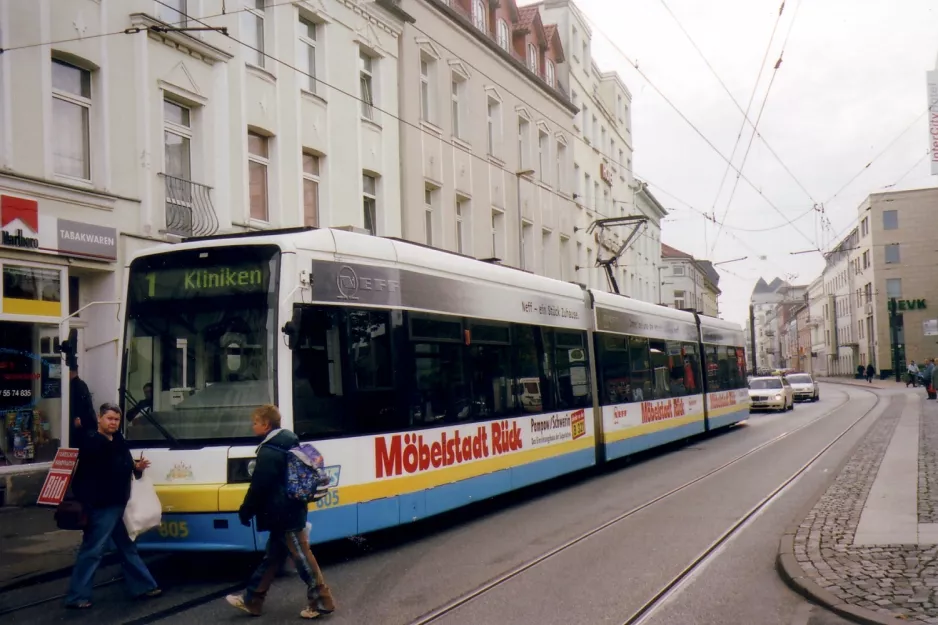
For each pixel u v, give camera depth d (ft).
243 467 26.96
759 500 40.65
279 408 27.37
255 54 60.90
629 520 36.52
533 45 111.96
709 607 22.84
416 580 27.04
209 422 27.84
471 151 92.02
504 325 41.63
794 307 498.28
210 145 54.85
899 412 99.60
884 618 20.13
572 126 124.06
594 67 140.97
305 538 23.11
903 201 260.62
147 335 29.22
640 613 22.38
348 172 69.56
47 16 44.27
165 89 51.49
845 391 195.83
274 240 28.60
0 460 42.09
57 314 44.55
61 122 45.85
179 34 51.85
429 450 34.14
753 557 28.81
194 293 28.94
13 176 41.91
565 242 121.19
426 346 34.73
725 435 81.97
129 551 25.63
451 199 87.04
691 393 73.20
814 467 52.95
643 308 63.72
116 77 48.24
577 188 128.26
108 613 24.26
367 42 73.00
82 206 45.78
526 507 41.98
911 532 29.43
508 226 100.63
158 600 25.63
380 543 34.01
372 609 23.61
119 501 25.00
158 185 50.62
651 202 185.26
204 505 26.94
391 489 31.65
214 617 23.47
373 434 31.01
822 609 21.94
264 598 23.45
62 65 46.06
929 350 257.14
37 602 25.72
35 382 43.88
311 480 22.93
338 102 68.80
